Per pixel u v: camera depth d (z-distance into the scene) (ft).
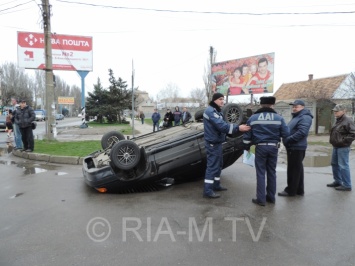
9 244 11.80
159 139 21.07
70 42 78.33
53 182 21.79
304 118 17.48
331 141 19.95
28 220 14.32
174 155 19.03
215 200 17.29
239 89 73.97
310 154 36.45
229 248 11.42
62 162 29.96
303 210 15.70
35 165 28.73
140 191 19.42
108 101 122.21
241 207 16.08
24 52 73.15
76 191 19.35
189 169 19.80
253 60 69.82
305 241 12.06
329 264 10.30
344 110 19.48
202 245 11.65
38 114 153.99
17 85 197.16
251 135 16.94
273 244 11.78
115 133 25.55
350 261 10.50
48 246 11.61
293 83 112.06
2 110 155.43
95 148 36.86
